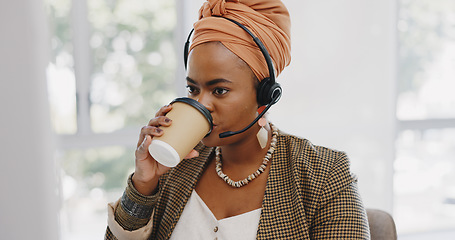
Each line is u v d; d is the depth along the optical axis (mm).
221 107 879
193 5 2354
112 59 2660
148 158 939
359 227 911
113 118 2711
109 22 2625
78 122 2641
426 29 2939
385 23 2488
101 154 2719
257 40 869
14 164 2148
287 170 992
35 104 2143
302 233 922
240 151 983
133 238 1001
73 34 2576
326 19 2428
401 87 2959
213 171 1036
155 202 987
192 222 1001
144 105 2744
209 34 876
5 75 2107
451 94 3035
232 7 894
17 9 2092
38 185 2176
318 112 2467
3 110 2117
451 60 3002
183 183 1040
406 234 3086
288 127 2445
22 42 2109
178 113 848
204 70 874
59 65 2564
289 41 976
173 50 2715
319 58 2439
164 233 1040
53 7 2520
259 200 970
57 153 2289
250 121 925
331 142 2500
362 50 2479
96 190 2754
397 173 3084
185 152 838
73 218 2732
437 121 3004
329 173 963
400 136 3027
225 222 961
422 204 3160
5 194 2152
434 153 3100
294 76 2424
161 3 2664
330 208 935
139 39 2678
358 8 2453
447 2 2947
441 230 3135
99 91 2662
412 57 2947
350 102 2492
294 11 2391
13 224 2172
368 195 2570
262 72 900
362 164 2545
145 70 2711
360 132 2520
